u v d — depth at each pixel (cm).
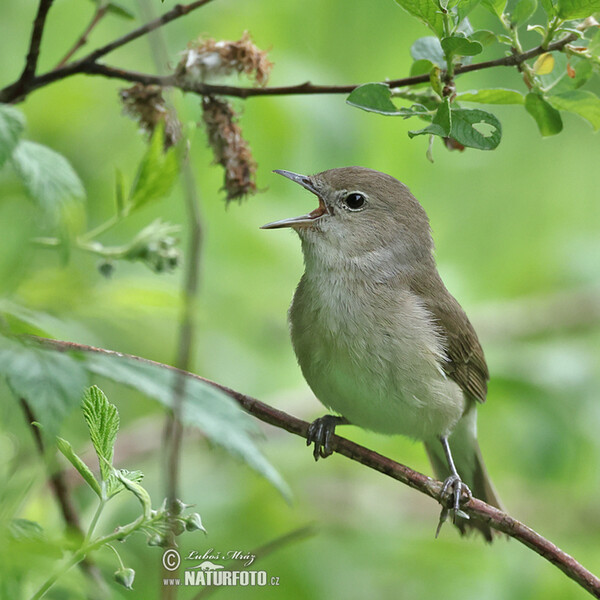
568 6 677
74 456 497
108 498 505
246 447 461
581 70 757
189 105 991
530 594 1129
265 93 776
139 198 668
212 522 1077
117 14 777
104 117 1159
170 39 1145
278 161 1160
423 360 897
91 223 1122
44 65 1127
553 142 1555
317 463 1241
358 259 934
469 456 1023
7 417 559
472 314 1399
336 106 1151
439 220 1454
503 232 1520
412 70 780
